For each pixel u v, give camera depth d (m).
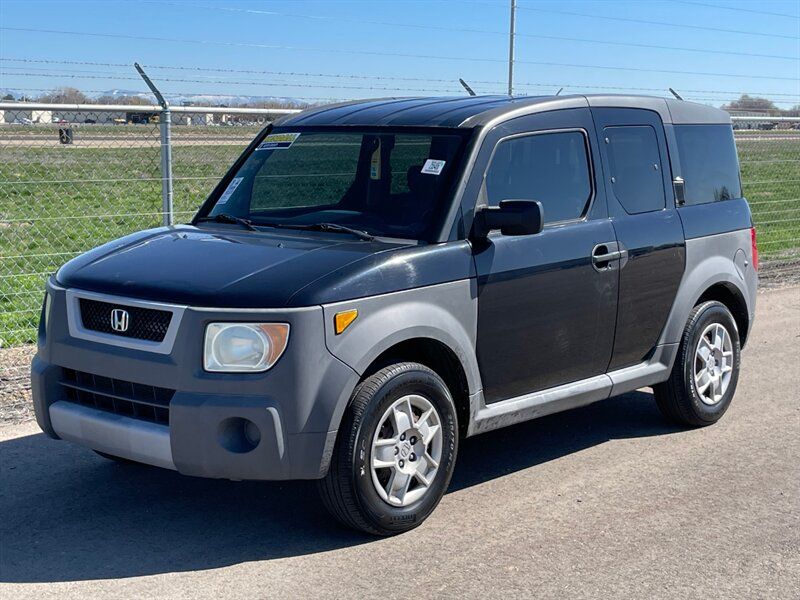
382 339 4.59
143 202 14.95
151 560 4.50
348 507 4.59
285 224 5.50
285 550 4.62
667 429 6.66
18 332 8.99
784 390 7.64
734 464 5.94
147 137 9.91
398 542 4.73
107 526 4.90
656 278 6.16
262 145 6.12
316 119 6.03
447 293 4.92
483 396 5.23
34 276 11.37
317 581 4.29
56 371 4.93
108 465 5.79
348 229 5.18
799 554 4.64
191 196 13.23
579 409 7.17
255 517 5.03
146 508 5.14
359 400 4.54
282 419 4.34
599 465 5.91
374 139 5.55
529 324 5.37
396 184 5.35
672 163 6.45
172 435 4.36
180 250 5.04
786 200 17.56
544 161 5.61
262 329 4.32
